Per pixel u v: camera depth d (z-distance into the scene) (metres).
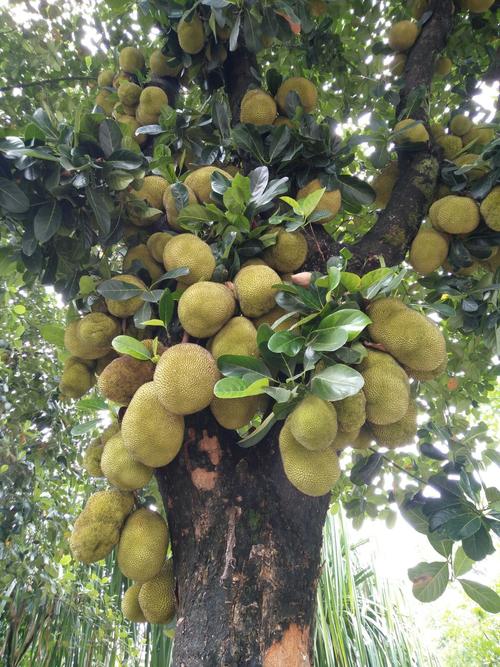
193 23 2.79
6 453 3.78
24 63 3.99
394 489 2.83
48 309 4.61
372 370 1.78
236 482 1.86
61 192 2.07
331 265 1.97
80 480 4.58
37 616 3.90
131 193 2.30
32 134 2.04
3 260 2.43
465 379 3.42
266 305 2.00
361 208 2.80
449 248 2.66
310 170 2.55
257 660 1.53
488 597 2.02
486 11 3.56
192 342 2.14
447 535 1.91
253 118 2.72
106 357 2.41
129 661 4.52
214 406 1.90
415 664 4.55
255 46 2.68
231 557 1.70
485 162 2.54
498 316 2.62
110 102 3.43
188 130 2.89
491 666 6.19
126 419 1.81
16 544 3.78
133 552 1.92
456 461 2.21
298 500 1.85
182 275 2.06
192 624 1.61
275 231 2.25
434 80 3.76
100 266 2.34
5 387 3.93
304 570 1.75
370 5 3.79
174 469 1.93
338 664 3.83
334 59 3.77
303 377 1.67
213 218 2.27
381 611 4.73
